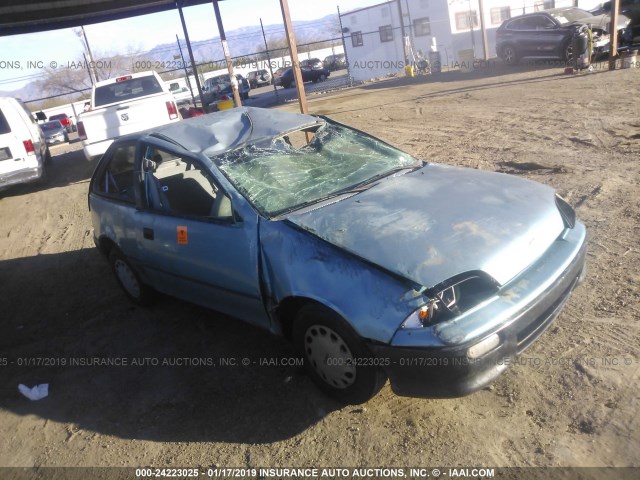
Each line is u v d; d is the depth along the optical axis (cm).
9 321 549
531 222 321
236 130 441
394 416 319
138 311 520
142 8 1410
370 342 284
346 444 304
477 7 2759
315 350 331
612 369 319
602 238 477
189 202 414
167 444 330
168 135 440
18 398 408
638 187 573
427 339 266
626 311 369
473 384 272
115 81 1194
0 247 804
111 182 512
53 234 823
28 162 1043
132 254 475
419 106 1388
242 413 346
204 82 2844
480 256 288
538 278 301
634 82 1170
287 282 319
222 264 368
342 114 1455
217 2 1313
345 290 293
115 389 398
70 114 3416
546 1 2869
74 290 600
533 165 705
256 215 350
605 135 800
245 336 441
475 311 276
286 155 416
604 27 1553
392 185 379
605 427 282
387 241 301
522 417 299
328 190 387
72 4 1138
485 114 1120
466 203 338
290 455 304
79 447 342
